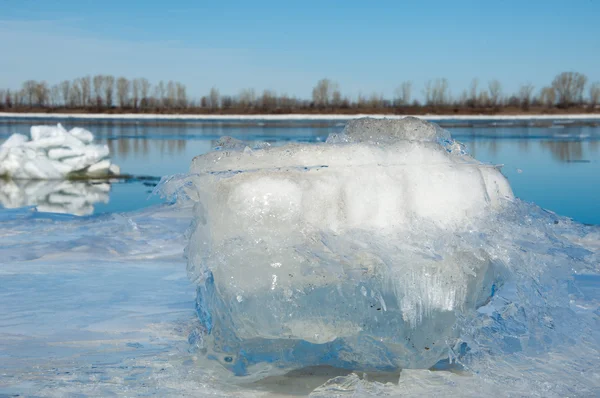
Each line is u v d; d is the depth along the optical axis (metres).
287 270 1.80
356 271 1.83
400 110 59.88
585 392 1.76
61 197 8.73
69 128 30.83
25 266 3.43
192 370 1.91
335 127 33.09
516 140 19.89
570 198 7.89
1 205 7.91
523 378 1.85
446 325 1.91
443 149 2.06
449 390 1.77
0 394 1.72
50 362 1.99
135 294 2.86
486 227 1.94
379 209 1.89
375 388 1.78
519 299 2.29
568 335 2.17
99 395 1.72
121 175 11.63
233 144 2.10
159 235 4.27
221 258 1.81
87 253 3.74
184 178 1.92
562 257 2.05
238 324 1.82
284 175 1.86
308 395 1.74
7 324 2.40
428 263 1.87
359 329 1.85
